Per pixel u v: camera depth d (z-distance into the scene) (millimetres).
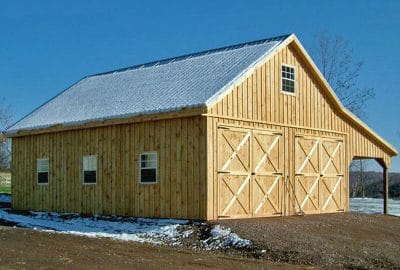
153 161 19672
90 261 12617
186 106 18297
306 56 22234
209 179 18156
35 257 12742
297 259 14359
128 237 17047
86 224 20188
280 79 21344
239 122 19453
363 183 52438
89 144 22000
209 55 23359
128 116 20016
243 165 19484
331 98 23562
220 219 18422
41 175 24188
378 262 14562
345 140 24344
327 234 17531
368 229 19641
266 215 20281
